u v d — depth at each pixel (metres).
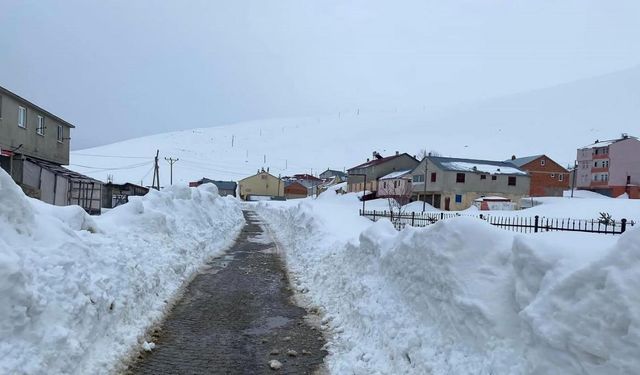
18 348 4.31
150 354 6.17
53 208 7.83
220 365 5.95
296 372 5.84
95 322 5.68
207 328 7.34
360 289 7.59
